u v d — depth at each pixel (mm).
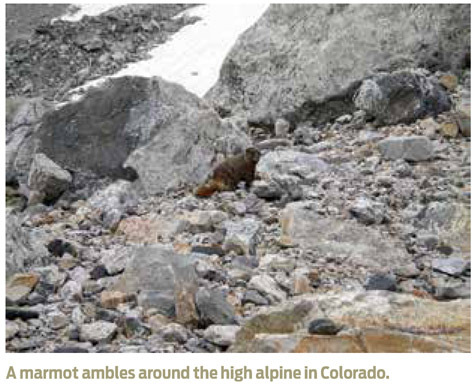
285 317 7484
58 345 7695
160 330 7746
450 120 14852
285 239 10234
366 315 7402
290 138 16797
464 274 9367
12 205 13789
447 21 17547
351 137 15531
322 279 9195
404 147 13500
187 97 14125
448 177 12555
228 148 13609
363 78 17297
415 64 17406
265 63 18641
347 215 10875
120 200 12719
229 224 10805
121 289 8734
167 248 9711
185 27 42594
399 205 11484
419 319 7375
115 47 40906
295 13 18781
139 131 13664
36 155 13539
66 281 9414
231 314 8117
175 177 13273
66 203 13250
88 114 14164
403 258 9789
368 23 17766
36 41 42344
